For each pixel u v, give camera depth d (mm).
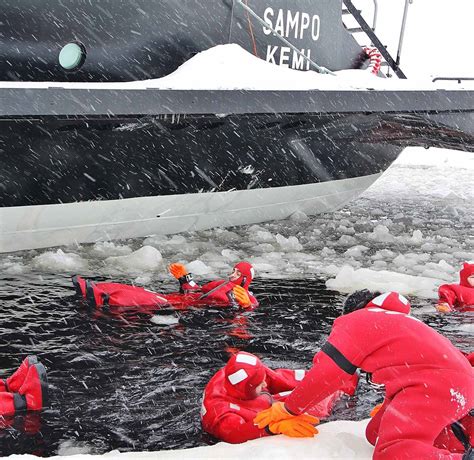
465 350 5215
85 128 6582
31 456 3129
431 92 7906
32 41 6488
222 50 7332
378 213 11500
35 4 6441
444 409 3035
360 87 7586
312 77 7516
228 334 5375
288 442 3312
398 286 6684
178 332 5371
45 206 6977
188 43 7496
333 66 9352
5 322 5414
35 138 6402
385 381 3150
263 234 8719
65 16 6617
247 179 8492
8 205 6738
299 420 3404
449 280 7211
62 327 5363
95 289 5863
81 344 5047
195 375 4590
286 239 8539
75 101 5980
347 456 3197
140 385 4402
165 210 8016
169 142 7277
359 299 3410
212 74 6957
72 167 6852
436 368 3080
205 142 7531
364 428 3559
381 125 8398
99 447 3635
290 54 8672
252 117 7027
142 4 7066
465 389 3061
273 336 5379
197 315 5781
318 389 3213
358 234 9414
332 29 9188
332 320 5820
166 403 4152
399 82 8172
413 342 3115
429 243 8930
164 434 3775
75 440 3691
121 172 7242
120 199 7453
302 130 8164
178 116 6512
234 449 3248
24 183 6680
